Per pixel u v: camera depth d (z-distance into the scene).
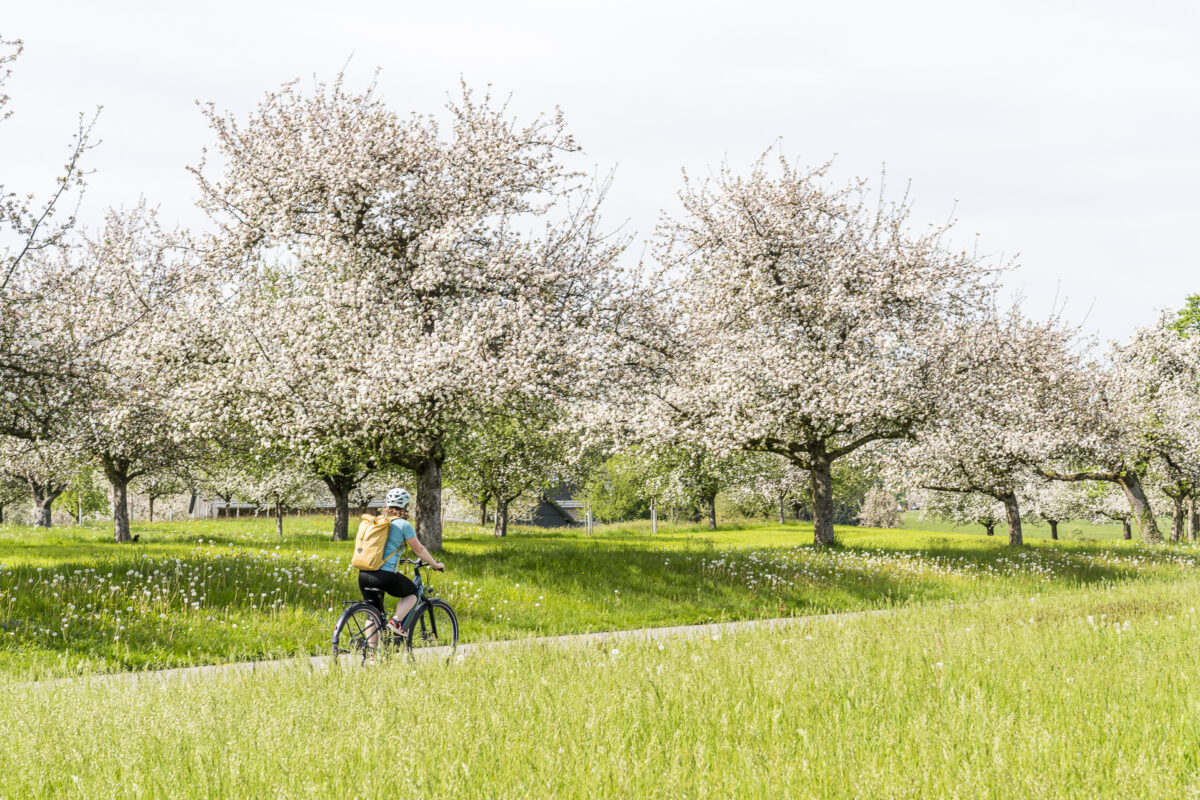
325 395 20.52
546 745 4.44
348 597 14.24
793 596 17.58
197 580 14.01
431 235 21.89
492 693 6.04
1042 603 13.23
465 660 7.74
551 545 27.53
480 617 14.09
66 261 24.50
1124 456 36.84
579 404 24.39
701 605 16.45
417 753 4.35
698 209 28.81
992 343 28.31
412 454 21.44
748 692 5.82
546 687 6.09
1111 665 6.86
